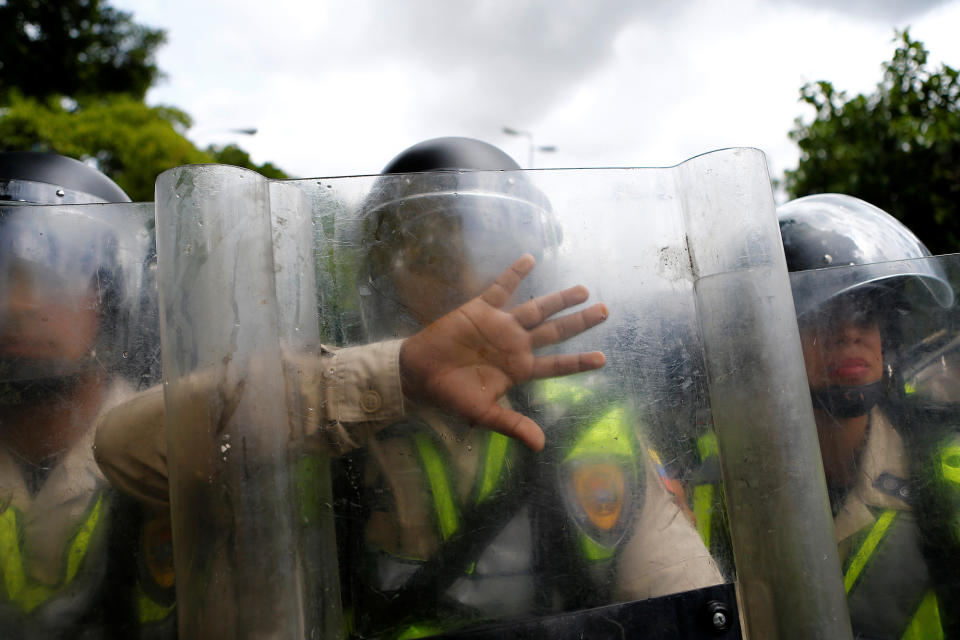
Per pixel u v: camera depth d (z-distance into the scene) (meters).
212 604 0.57
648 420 0.71
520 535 0.68
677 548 0.70
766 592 0.66
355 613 0.65
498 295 0.70
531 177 0.73
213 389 0.59
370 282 0.69
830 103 5.40
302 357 0.66
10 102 13.85
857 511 0.86
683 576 0.70
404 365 0.68
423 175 0.70
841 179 5.41
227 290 0.60
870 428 0.88
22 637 0.65
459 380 0.69
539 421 0.69
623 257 0.73
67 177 1.10
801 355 0.69
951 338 0.90
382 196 0.70
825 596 0.65
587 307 0.71
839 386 0.88
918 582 0.85
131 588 0.66
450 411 0.68
